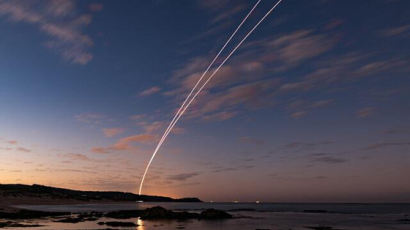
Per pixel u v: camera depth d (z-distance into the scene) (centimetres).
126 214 8738
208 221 7456
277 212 13312
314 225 6844
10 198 18000
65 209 13675
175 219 7794
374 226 6669
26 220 6988
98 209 14262
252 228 6072
